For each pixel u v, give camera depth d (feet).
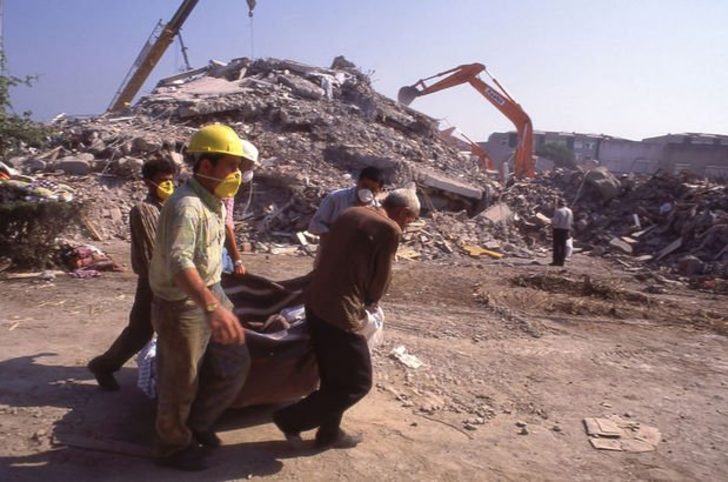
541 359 22.44
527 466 14.57
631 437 16.42
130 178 51.19
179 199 11.76
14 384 16.74
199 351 12.25
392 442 15.11
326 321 13.44
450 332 24.97
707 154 191.93
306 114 66.49
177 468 13.06
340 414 14.14
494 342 24.13
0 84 40.52
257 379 14.70
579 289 34.81
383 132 70.90
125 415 15.35
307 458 13.96
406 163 58.80
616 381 20.75
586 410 18.10
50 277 29.55
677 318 30.30
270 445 14.42
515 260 49.06
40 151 54.24
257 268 38.47
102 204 47.34
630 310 30.81
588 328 27.27
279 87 74.23
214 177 12.12
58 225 31.53
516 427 16.63
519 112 96.94
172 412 12.37
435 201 60.03
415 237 49.93
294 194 51.06
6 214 30.17
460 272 39.34
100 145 54.49
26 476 12.49
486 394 18.76
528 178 77.66
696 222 53.98
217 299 11.94
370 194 18.01
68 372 17.87
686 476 14.66
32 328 21.97
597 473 14.52
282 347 14.78
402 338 23.62
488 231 56.49
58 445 13.73
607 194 64.90
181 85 75.97
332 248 13.71
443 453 14.82
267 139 61.05
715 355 24.48
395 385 18.81
